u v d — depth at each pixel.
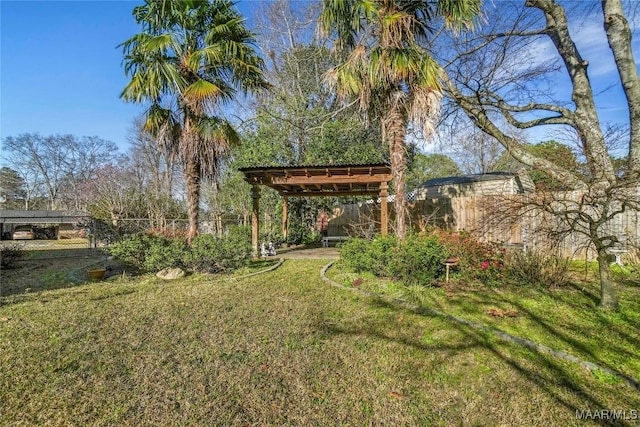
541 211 5.14
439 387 2.45
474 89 8.41
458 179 14.78
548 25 8.05
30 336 3.41
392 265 5.53
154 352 3.02
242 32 7.27
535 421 2.04
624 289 4.94
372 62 5.98
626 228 6.53
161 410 2.15
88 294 5.28
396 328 3.62
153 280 6.41
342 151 14.15
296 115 14.49
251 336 3.41
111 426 1.99
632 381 2.43
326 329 3.61
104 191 19.28
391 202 12.39
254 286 5.79
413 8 6.64
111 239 12.68
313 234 15.60
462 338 3.29
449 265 5.45
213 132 7.05
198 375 2.60
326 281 6.16
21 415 2.09
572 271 6.13
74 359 2.87
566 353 2.93
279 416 2.10
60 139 30.67
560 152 6.44
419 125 6.16
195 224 7.43
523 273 5.31
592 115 7.59
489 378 2.55
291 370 2.68
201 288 5.65
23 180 31.44
